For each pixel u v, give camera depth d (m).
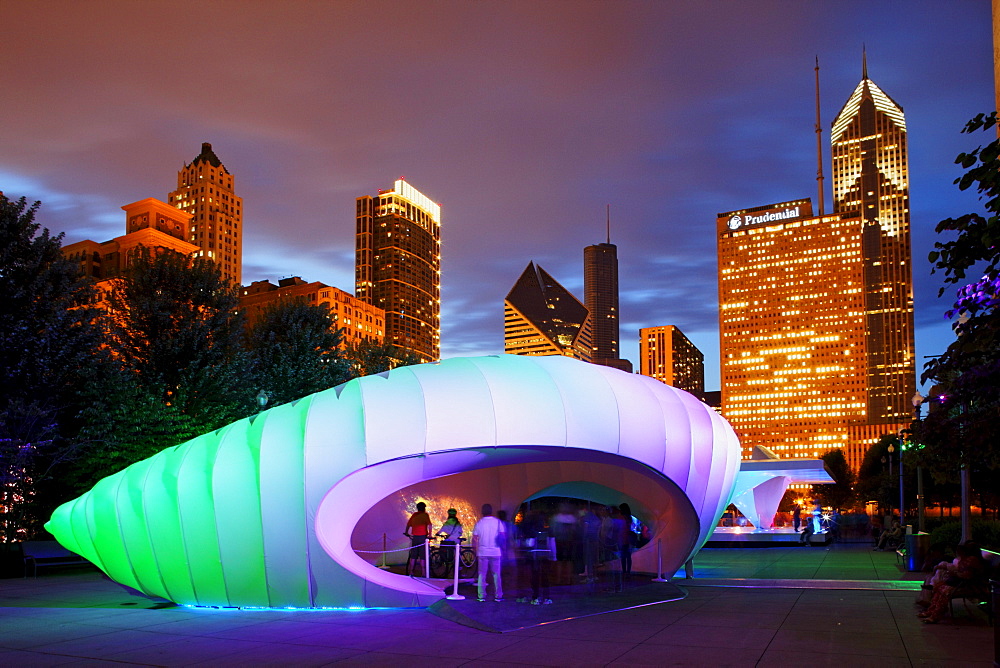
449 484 18.88
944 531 21.22
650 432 15.01
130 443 23.41
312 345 33.44
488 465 14.33
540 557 12.62
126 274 28.19
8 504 22.66
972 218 7.20
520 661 8.03
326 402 13.52
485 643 9.14
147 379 26.12
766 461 37.34
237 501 12.75
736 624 10.09
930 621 9.94
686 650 8.41
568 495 20.30
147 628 10.69
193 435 24.98
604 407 14.62
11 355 22.25
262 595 12.87
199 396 26.59
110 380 23.75
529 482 19.42
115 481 14.17
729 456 17.86
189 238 166.88
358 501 13.30
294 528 12.69
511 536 12.70
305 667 7.93
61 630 10.56
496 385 14.15
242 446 13.13
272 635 9.95
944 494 48.50
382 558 17.91
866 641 8.77
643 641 9.00
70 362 23.30
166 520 13.08
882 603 11.96
